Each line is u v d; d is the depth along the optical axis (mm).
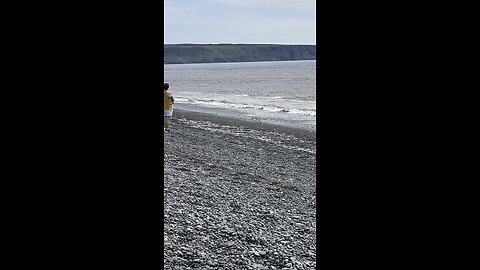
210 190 9375
